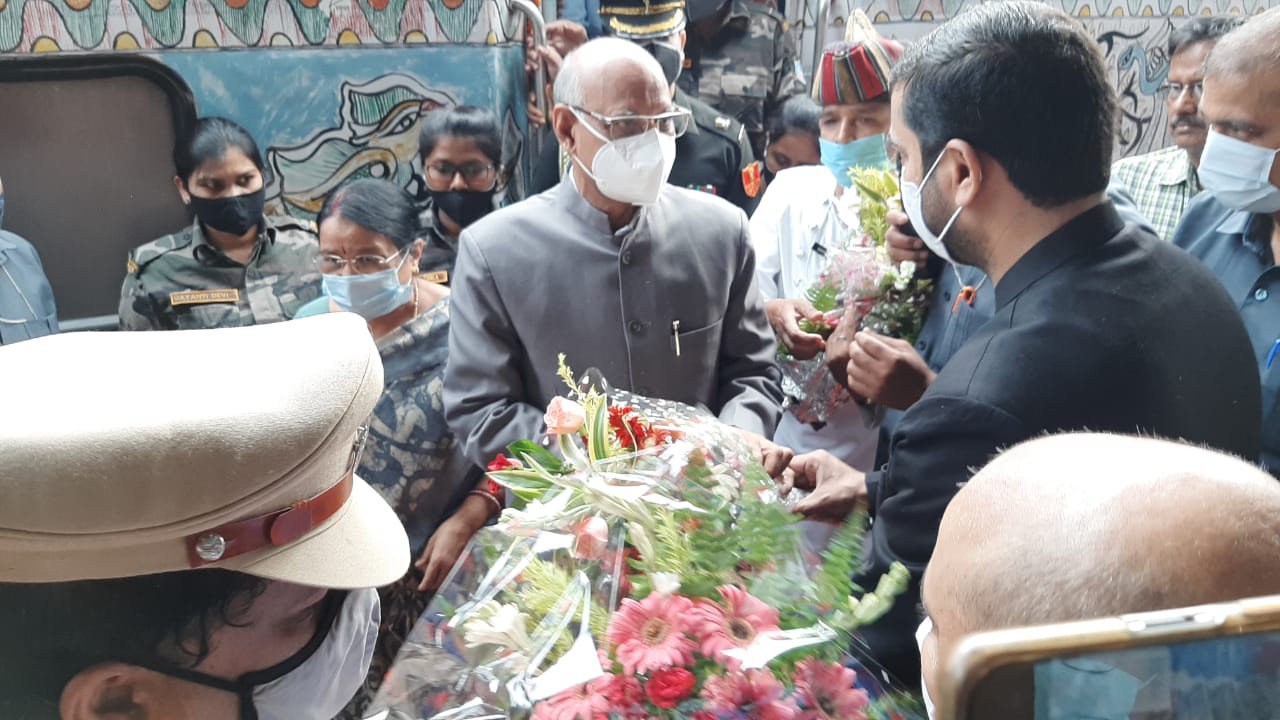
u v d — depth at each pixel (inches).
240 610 36.4
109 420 34.1
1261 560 22.6
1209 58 74.0
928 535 53.2
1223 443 53.7
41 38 99.7
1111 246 55.6
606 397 54.2
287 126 106.5
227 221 107.0
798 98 134.7
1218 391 53.6
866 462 92.4
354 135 107.9
